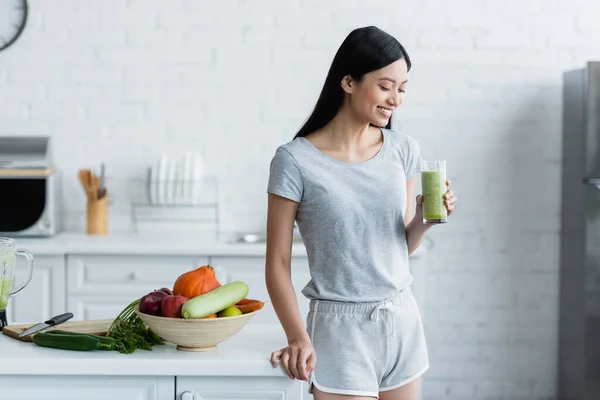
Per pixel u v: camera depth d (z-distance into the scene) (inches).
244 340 89.3
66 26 176.9
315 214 89.0
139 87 178.4
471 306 182.7
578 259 171.9
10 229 166.2
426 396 183.8
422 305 159.9
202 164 177.2
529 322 183.3
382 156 91.8
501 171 181.2
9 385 81.5
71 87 177.9
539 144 180.9
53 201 167.8
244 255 160.4
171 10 177.3
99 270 160.7
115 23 177.2
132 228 179.8
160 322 81.1
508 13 179.0
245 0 177.3
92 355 82.1
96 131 178.7
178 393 81.9
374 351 89.2
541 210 181.8
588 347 166.9
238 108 179.2
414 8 178.2
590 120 164.1
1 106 177.6
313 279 90.7
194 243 163.5
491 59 179.5
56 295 160.2
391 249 90.3
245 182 180.4
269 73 178.5
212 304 81.3
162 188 173.3
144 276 160.7
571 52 179.5
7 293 93.4
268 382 82.3
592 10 179.3
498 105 179.9
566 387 178.2
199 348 84.4
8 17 176.1
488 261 182.4
